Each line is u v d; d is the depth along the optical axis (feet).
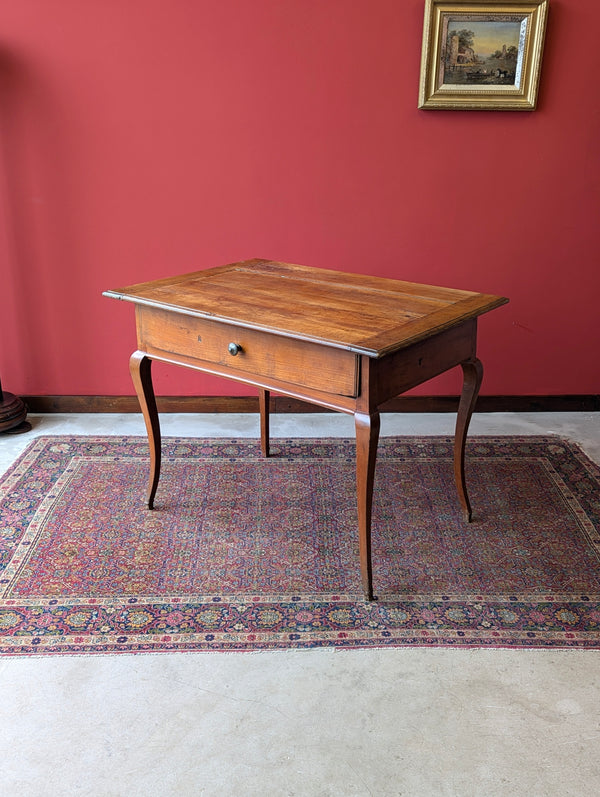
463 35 10.73
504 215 11.79
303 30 10.90
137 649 7.25
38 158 11.45
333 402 7.45
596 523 9.33
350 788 5.79
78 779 5.87
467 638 7.40
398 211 11.80
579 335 12.39
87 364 12.50
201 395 12.68
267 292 8.72
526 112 11.25
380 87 11.17
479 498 9.89
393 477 10.41
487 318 12.26
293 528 9.23
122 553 8.73
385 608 7.83
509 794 5.75
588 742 6.22
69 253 11.92
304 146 11.45
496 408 12.70
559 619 7.66
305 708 6.56
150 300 8.36
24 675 6.92
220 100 11.22
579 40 10.93
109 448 11.30
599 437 11.76
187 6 10.78
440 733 6.30
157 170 11.55
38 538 9.00
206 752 6.12
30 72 11.05
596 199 11.69
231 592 8.07
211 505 9.73
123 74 11.08
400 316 7.72
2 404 11.64
